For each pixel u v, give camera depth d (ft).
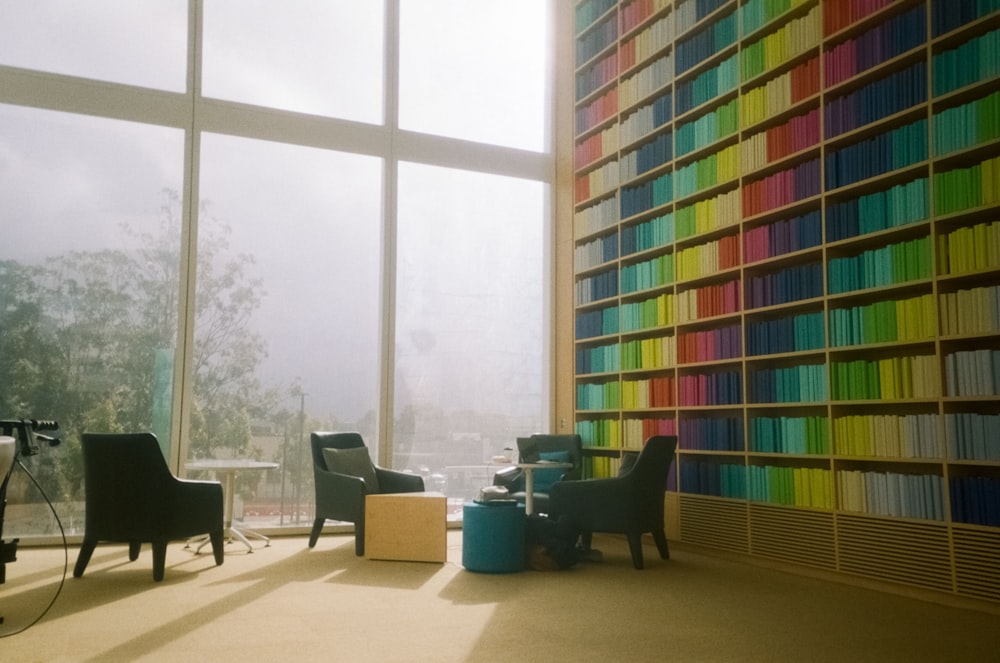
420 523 18.24
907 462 15.70
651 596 14.75
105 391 20.76
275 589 15.02
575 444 23.73
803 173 18.07
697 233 21.04
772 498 18.30
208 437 21.71
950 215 14.74
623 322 23.59
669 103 22.41
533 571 17.20
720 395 20.03
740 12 20.13
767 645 11.44
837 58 17.40
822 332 17.34
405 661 10.50
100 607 13.46
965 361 14.40
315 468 20.33
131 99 21.36
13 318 20.13
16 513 19.67
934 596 14.65
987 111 14.28
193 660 10.44
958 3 14.84
